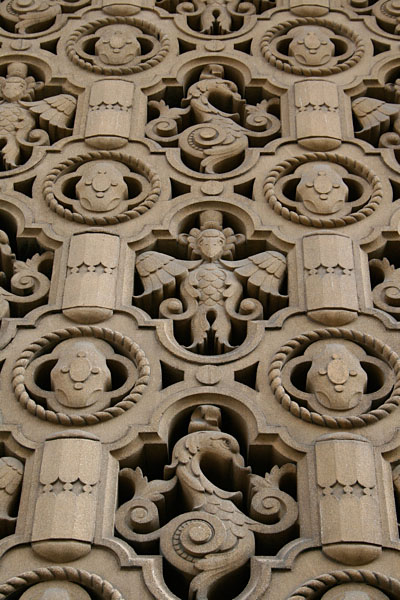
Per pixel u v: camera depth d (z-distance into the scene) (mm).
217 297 4926
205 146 5598
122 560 4023
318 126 5664
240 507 4289
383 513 4145
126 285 4984
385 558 4031
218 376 4605
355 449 4270
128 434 4402
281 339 4746
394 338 4742
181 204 5344
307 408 4488
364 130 5730
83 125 5750
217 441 4371
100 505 4180
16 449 4379
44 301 4980
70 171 5574
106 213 5301
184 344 4922
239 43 6227
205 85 5938
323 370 4535
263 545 4148
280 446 4363
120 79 5984
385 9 6387
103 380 4559
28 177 5508
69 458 4262
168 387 4570
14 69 6113
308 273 4965
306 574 3982
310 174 5414
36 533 4062
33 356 4691
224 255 5156
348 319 4793
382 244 5160
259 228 5215
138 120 5797
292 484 4332
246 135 5688
